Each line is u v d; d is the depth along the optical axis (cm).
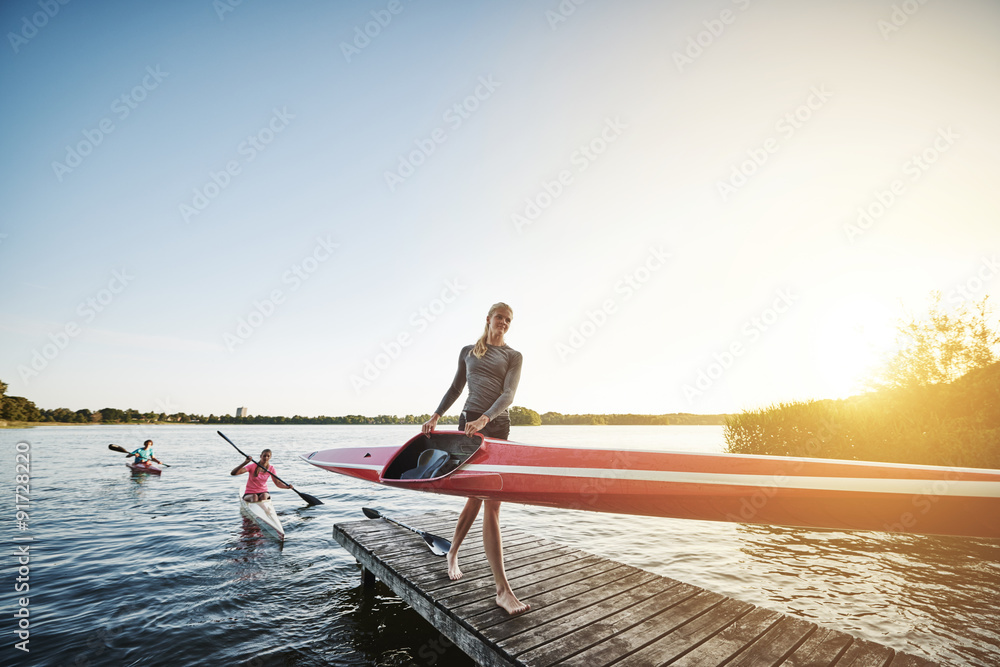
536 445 267
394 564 387
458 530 343
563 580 347
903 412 988
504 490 257
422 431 309
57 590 462
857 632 383
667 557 614
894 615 416
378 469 345
